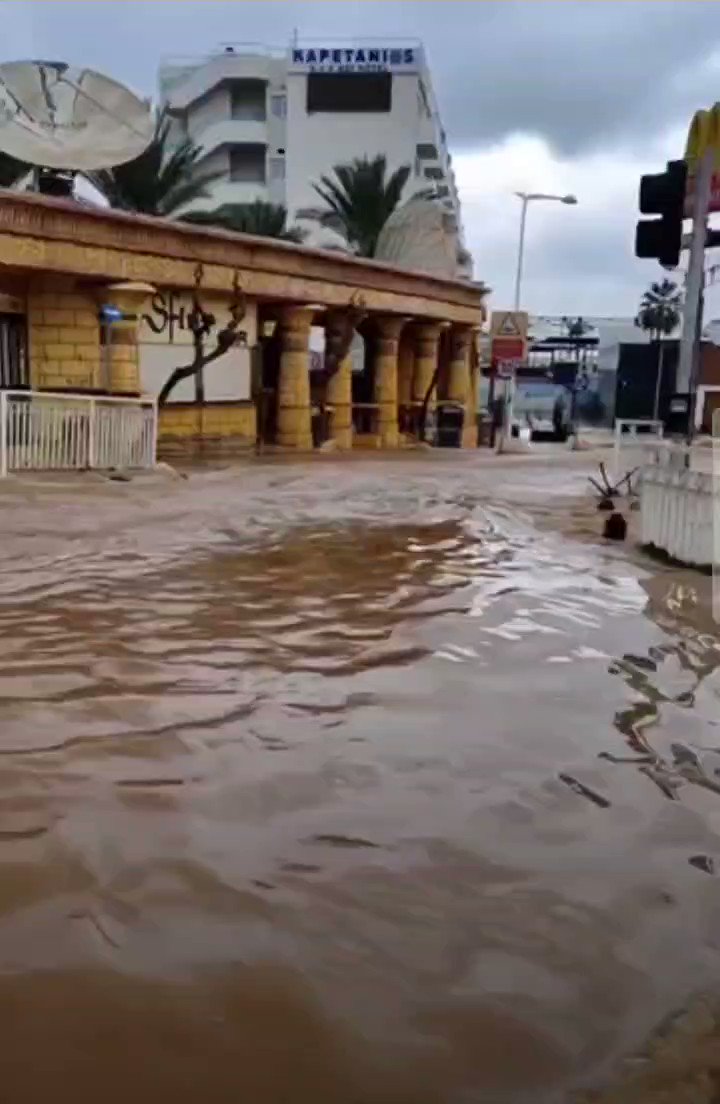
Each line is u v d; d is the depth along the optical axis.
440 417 33.09
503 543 10.55
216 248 22.25
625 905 3.08
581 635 6.47
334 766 4.15
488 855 3.39
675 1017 2.53
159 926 2.90
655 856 3.42
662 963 2.77
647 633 6.54
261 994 2.59
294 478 17.84
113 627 6.42
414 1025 2.48
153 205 29.47
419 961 2.76
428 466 22.80
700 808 3.83
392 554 9.62
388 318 29.48
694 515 8.98
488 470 21.77
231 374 24.30
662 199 11.28
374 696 5.10
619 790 3.99
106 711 4.77
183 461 21.22
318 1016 2.51
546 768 4.19
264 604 7.20
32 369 19.56
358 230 35.41
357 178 35.31
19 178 26.34
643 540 10.35
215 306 23.28
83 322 19.89
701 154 10.97
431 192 53.06
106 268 19.50
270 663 5.68
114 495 13.94
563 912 3.03
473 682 5.38
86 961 2.72
